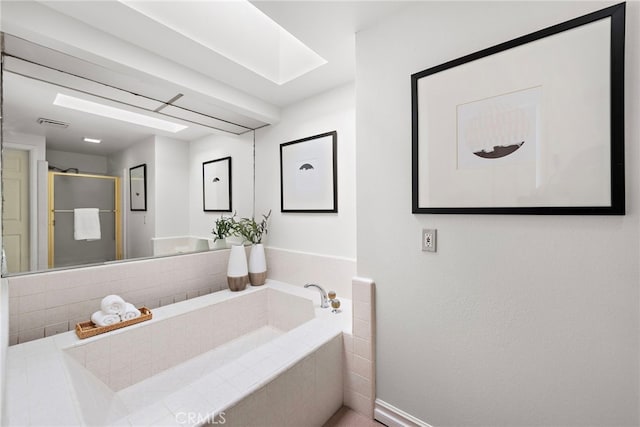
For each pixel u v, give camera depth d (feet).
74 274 5.14
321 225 7.13
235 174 8.09
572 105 3.11
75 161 5.42
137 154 6.30
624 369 2.97
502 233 3.64
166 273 6.52
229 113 7.18
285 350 4.42
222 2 5.29
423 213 4.23
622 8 2.84
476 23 3.77
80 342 4.49
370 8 4.33
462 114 3.85
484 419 3.83
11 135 4.58
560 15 3.21
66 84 5.05
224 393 3.39
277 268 8.07
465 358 3.95
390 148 4.59
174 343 5.65
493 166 3.62
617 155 2.88
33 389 3.30
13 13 3.71
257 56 6.04
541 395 3.43
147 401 4.65
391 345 4.66
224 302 6.61
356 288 4.96
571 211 3.13
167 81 5.40
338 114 6.69
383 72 4.64
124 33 4.58
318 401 4.62
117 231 5.98
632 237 2.89
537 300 3.43
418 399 4.40
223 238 7.82
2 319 3.76
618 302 2.98
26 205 4.79
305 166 7.33
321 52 5.39
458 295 3.99
